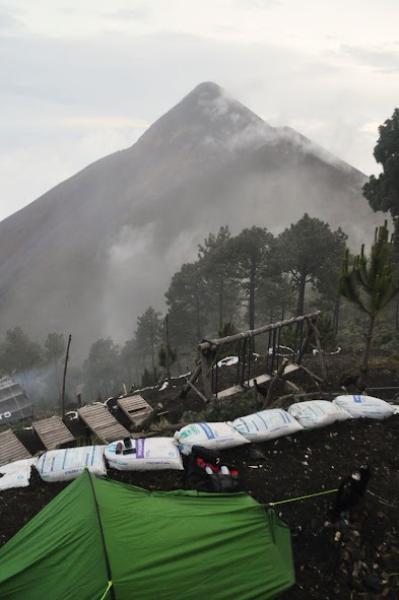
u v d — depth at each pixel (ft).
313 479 28.60
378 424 35.17
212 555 18.19
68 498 21.17
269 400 38.70
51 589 16.55
